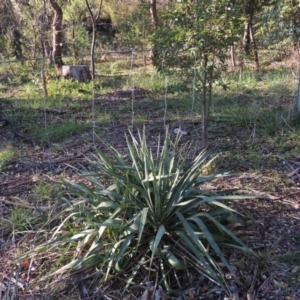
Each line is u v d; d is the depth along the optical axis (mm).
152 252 3031
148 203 3375
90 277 3293
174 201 3412
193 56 4965
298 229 3795
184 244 3357
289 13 7031
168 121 7094
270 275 3258
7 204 4559
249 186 4539
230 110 7039
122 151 5828
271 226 3830
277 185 4586
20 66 12875
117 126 7078
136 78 11055
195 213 3480
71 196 4512
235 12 4852
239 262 3320
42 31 10688
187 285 3164
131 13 16297
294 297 3062
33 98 9180
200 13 4797
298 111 6371
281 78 9180
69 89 10109
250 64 11883
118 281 3252
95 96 9445
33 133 6777
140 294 3154
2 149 6156
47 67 11773
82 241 3391
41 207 4355
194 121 6887
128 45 16547
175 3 5168
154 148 5883
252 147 5621
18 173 5340
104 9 16672
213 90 8562
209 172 4785
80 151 5941
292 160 5164
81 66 10984
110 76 11883
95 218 3416
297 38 7160
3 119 7312
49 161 5641
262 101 7516
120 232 3332
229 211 3510
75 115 7812
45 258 3590
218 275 3189
